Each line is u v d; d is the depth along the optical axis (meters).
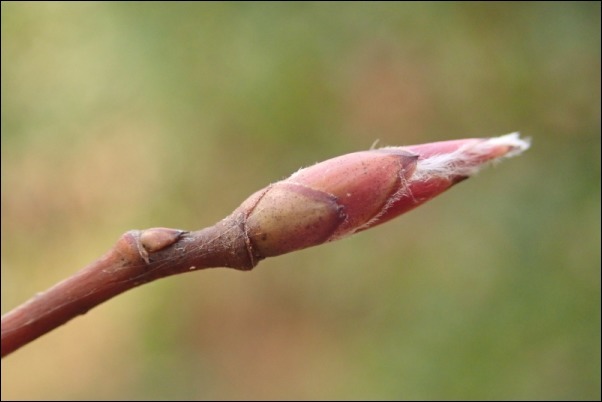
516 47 0.15
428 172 0.07
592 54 0.15
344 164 0.07
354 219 0.07
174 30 0.17
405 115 0.16
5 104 0.18
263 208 0.07
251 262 0.07
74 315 0.07
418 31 0.16
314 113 0.17
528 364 0.14
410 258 0.16
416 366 0.15
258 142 0.17
